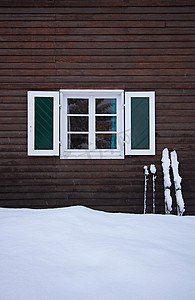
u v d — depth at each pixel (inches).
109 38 186.4
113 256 76.9
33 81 185.0
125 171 185.9
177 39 187.5
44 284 63.8
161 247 84.6
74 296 59.7
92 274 68.3
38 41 185.5
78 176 184.7
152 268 70.9
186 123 187.8
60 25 185.6
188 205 185.6
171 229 103.7
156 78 187.5
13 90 184.5
